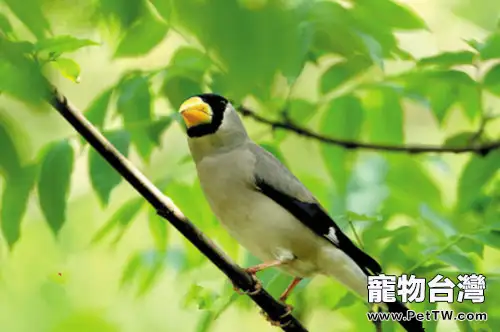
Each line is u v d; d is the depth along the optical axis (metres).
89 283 11.62
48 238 10.89
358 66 7.32
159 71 7.50
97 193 6.80
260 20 3.94
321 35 6.04
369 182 8.62
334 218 7.95
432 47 8.88
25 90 4.42
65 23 5.97
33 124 4.58
